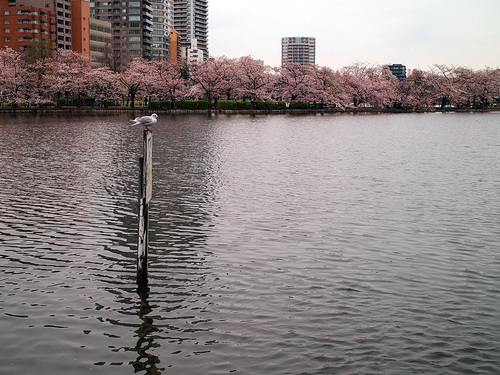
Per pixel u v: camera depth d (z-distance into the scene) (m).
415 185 24.06
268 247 14.48
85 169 27.61
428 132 58.75
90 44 160.62
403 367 8.39
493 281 12.12
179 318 10.05
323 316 10.15
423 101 139.00
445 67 138.12
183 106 105.06
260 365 8.41
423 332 9.55
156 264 12.99
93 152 34.78
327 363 8.48
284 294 11.21
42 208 18.70
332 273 12.52
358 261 13.41
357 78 137.12
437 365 8.46
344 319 10.03
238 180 24.80
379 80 147.75
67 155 33.12
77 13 154.00
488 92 138.00
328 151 37.72
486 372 8.27
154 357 8.66
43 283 11.73
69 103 111.44
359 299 10.98
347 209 19.16
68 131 51.38
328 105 134.88
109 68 121.56
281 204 19.81
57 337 9.30
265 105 117.12
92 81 98.19
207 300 10.89
